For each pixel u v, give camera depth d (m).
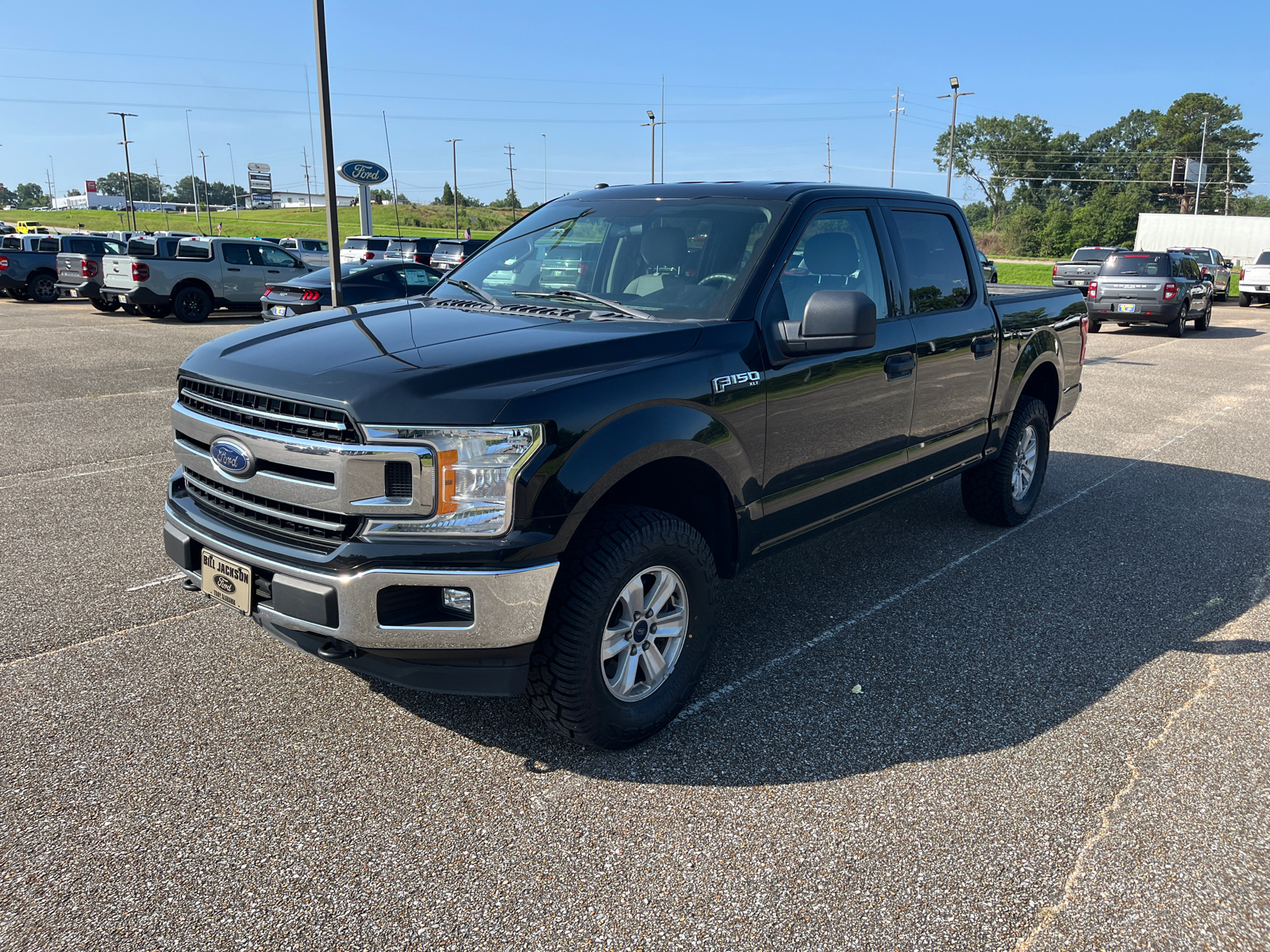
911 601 4.47
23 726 3.15
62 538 5.11
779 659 3.81
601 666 2.89
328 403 2.60
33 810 2.69
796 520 3.71
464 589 2.59
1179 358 14.73
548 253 3.96
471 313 3.46
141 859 2.49
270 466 2.79
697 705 3.42
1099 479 6.95
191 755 3.00
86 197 160.25
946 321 4.47
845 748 3.13
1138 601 4.49
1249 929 2.31
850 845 2.61
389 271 14.98
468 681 2.75
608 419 2.80
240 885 2.40
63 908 2.30
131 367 12.08
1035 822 2.73
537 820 2.70
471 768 2.97
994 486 5.41
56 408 9.11
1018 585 4.70
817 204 3.80
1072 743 3.18
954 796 2.86
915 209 4.47
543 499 2.64
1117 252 19.09
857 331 3.18
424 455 2.54
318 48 13.37
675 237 3.71
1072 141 115.44
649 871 2.49
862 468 4.00
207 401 2.96
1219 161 114.12
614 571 2.81
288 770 2.93
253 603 2.82
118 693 3.40
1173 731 3.27
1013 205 116.19
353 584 2.57
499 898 2.38
